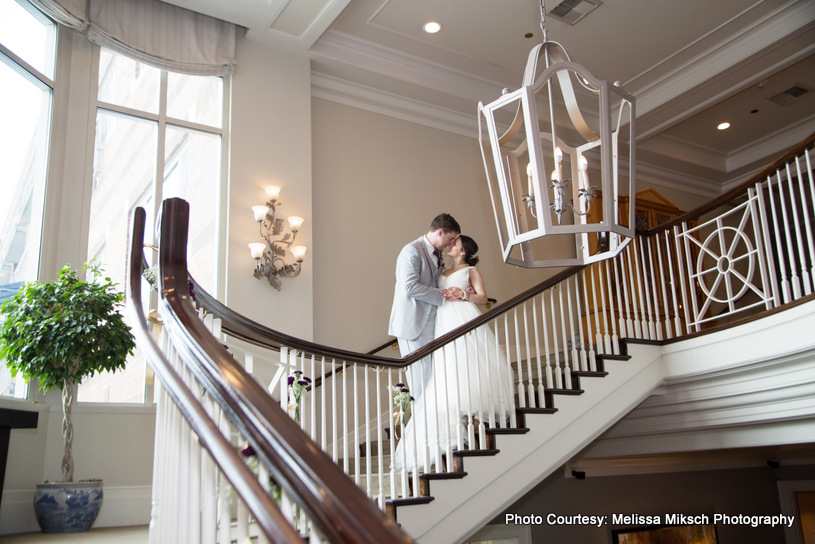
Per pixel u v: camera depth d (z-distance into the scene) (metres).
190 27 5.12
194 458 1.47
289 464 0.99
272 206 5.20
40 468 3.83
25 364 3.46
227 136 5.27
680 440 5.12
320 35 5.48
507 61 6.28
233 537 2.21
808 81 6.80
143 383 4.40
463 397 3.98
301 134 5.56
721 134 7.83
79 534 3.32
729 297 4.36
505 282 6.73
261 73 5.48
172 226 2.04
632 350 4.59
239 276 5.01
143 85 4.96
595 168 6.78
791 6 5.63
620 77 6.54
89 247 4.43
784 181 8.35
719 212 8.66
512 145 6.75
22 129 4.20
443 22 5.67
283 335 2.96
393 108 6.42
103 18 4.68
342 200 5.90
